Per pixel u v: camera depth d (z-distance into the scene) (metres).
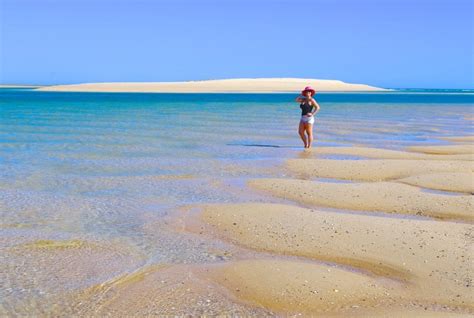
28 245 9.30
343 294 7.40
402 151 20.52
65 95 101.62
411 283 7.80
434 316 6.78
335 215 11.03
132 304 7.12
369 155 19.34
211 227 10.36
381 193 13.02
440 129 30.27
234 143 22.83
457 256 8.78
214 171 16.06
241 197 12.81
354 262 8.61
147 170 16.20
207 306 7.06
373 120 37.03
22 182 14.31
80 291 7.49
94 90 154.38
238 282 7.75
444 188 13.66
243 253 8.99
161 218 10.99
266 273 8.02
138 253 8.97
